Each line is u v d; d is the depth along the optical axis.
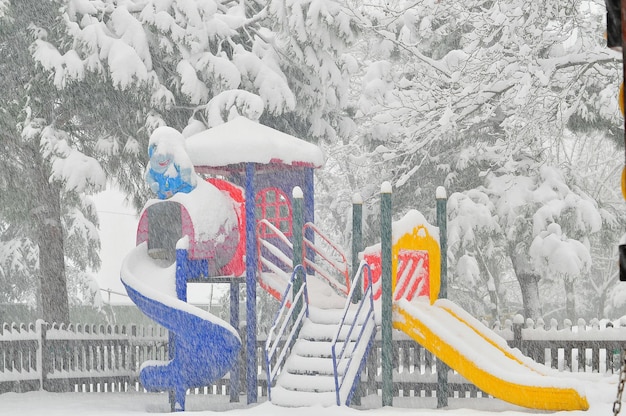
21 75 24.62
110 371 22.52
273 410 14.27
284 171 19.61
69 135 25.61
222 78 25.27
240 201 17.97
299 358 15.58
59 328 20.94
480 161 28.47
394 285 16.16
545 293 53.75
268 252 18.80
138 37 24.33
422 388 20.23
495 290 38.81
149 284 15.98
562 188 27.52
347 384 14.73
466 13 24.12
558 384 13.91
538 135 23.39
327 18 25.12
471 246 29.53
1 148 25.16
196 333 15.49
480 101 24.42
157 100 24.50
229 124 17.75
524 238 27.78
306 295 16.44
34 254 35.22
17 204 26.30
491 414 14.05
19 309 36.31
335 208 36.81
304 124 28.73
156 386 15.85
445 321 16.17
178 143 16.53
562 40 22.83
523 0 22.52
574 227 27.09
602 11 28.06
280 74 26.75
